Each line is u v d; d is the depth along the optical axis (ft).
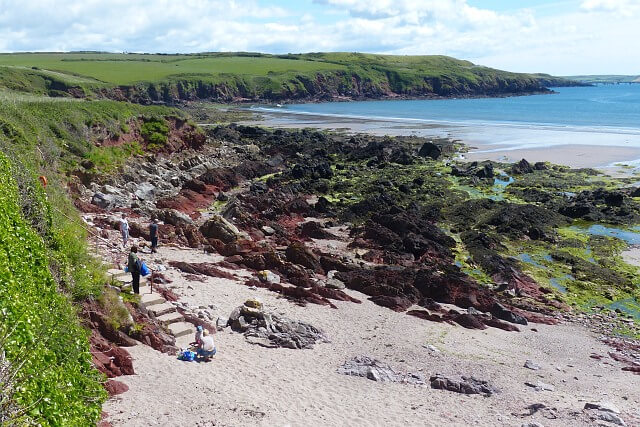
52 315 43.57
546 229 154.51
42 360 35.09
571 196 191.42
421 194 187.62
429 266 123.65
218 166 214.90
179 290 87.71
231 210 145.38
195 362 64.59
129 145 188.03
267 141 289.74
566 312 105.50
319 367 69.97
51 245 63.21
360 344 80.38
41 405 32.24
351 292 104.94
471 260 128.77
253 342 74.23
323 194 187.93
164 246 111.45
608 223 163.22
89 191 141.69
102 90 466.29
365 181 204.54
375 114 500.33
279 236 137.39
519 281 119.14
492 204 173.17
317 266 114.83
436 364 75.66
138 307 72.54
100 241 99.66
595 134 340.18
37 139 127.85
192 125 231.71
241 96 643.86
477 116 474.49
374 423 55.83
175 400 54.08
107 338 62.85
